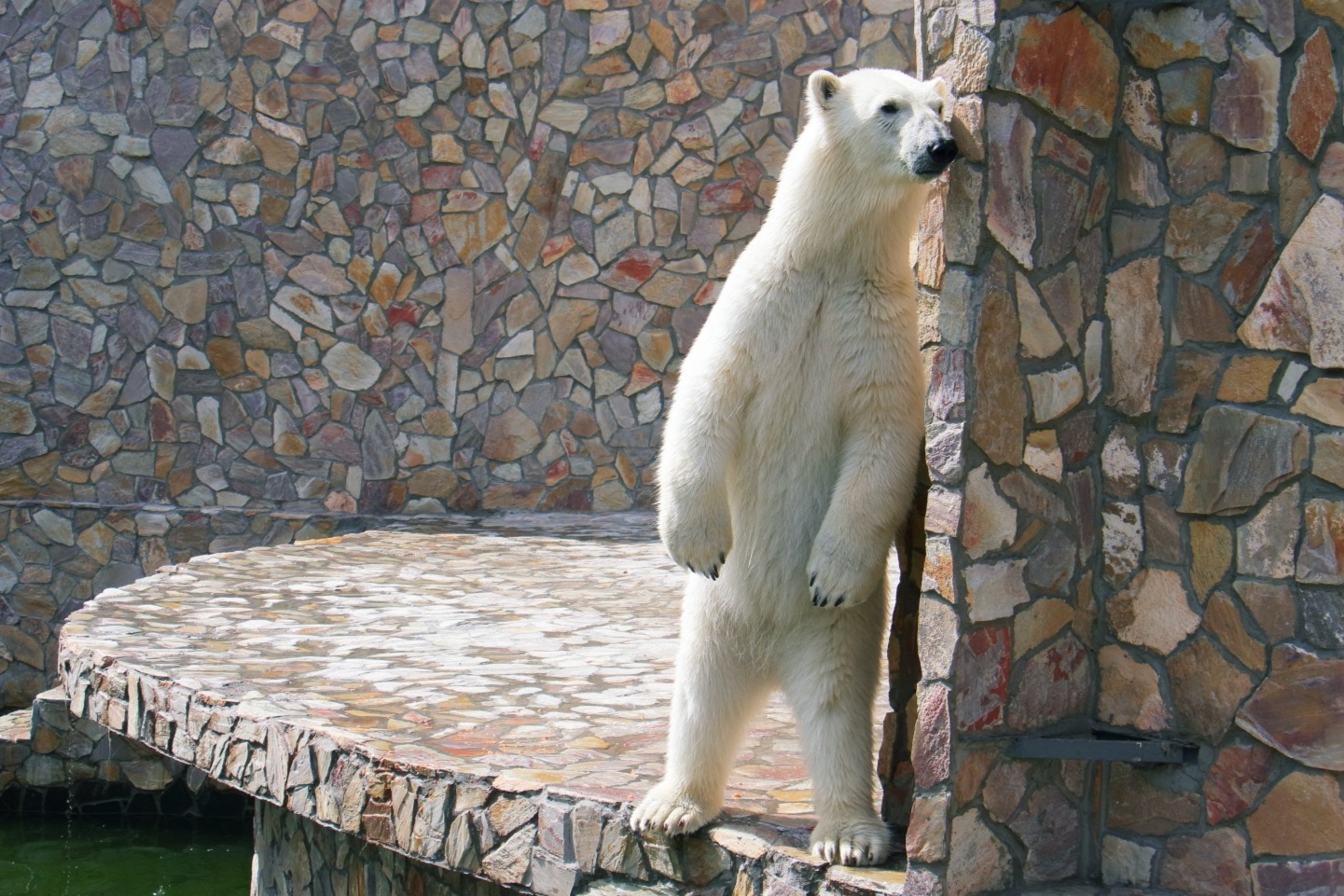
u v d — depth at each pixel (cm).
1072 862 465
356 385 1435
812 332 467
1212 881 448
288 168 1424
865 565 446
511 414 1430
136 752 1002
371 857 636
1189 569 451
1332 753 426
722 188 1378
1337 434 423
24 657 1414
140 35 1418
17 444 1436
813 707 466
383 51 1412
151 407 1440
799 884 453
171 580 1037
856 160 452
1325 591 426
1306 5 420
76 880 897
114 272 1432
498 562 1150
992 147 419
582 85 1398
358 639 843
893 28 1316
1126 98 452
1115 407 462
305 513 1420
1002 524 435
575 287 1414
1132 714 463
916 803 429
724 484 469
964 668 426
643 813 490
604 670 767
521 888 533
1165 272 451
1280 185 429
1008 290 429
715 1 1362
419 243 1427
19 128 1425
